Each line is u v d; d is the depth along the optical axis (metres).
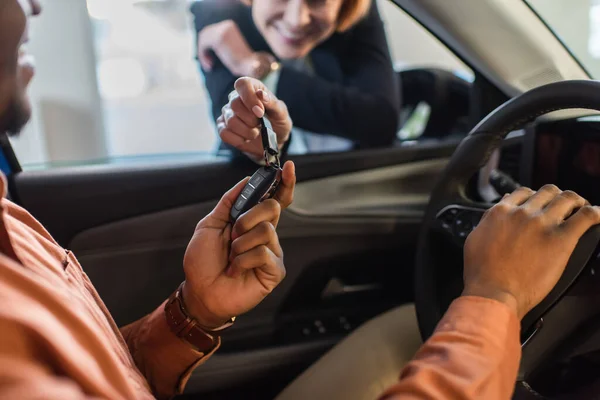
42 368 0.31
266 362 1.04
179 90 1.40
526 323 0.66
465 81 1.37
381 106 1.17
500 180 1.05
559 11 1.47
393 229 1.15
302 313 1.13
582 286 0.74
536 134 0.91
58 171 0.95
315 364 0.89
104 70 1.37
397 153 1.15
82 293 0.47
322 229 1.09
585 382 0.76
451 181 0.85
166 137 1.39
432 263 0.85
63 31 1.25
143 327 0.68
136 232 0.99
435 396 0.41
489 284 0.53
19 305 0.32
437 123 1.39
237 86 0.74
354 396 0.81
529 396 0.75
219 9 1.15
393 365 0.86
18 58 0.52
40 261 0.43
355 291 1.19
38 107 1.22
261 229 0.58
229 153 1.05
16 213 0.49
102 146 1.35
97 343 0.36
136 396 0.40
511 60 1.01
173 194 1.00
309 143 1.22
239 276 0.61
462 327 0.48
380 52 1.23
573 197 0.58
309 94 1.13
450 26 1.03
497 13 0.98
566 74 0.99
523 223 0.55
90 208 0.96
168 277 1.03
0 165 0.95
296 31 1.14
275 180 0.60
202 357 0.66
